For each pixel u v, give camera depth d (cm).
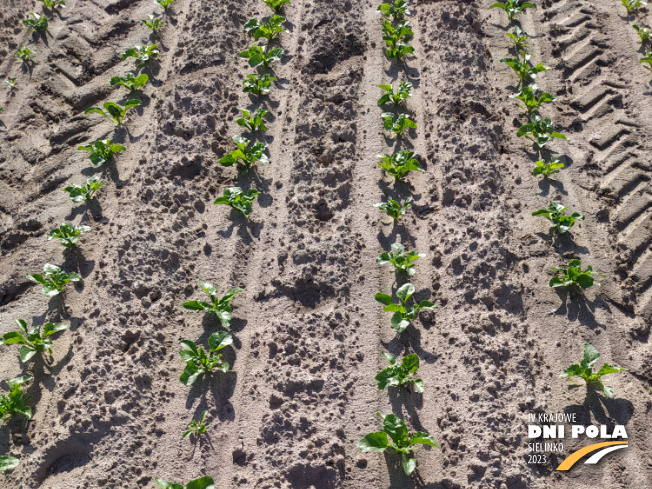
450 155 574
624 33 720
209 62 695
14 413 438
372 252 512
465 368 430
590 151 590
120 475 391
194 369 434
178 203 554
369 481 384
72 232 536
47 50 775
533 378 430
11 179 626
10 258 557
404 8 728
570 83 668
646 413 409
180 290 498
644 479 379
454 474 382
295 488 379
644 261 501
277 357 445
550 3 773
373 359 445
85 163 624
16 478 406
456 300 472
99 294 493
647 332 457
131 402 424
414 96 648
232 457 401
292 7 789
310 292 489
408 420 411
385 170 576
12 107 707
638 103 634
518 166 577
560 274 484
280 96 665
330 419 410
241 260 517
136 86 692
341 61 693
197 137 607
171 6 818
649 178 561
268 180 580
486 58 691
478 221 518
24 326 468
